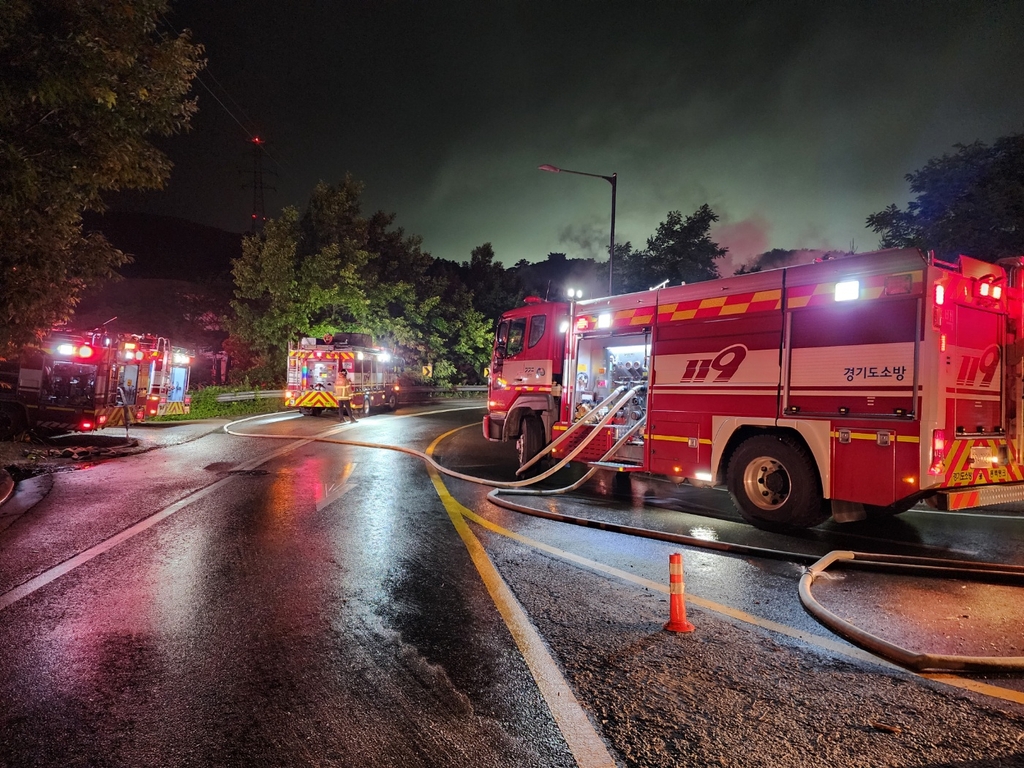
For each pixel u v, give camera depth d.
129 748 2.86
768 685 3.46
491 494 9.16
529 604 4.73
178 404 20.52
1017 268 6.84
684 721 3.09
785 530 7.10
